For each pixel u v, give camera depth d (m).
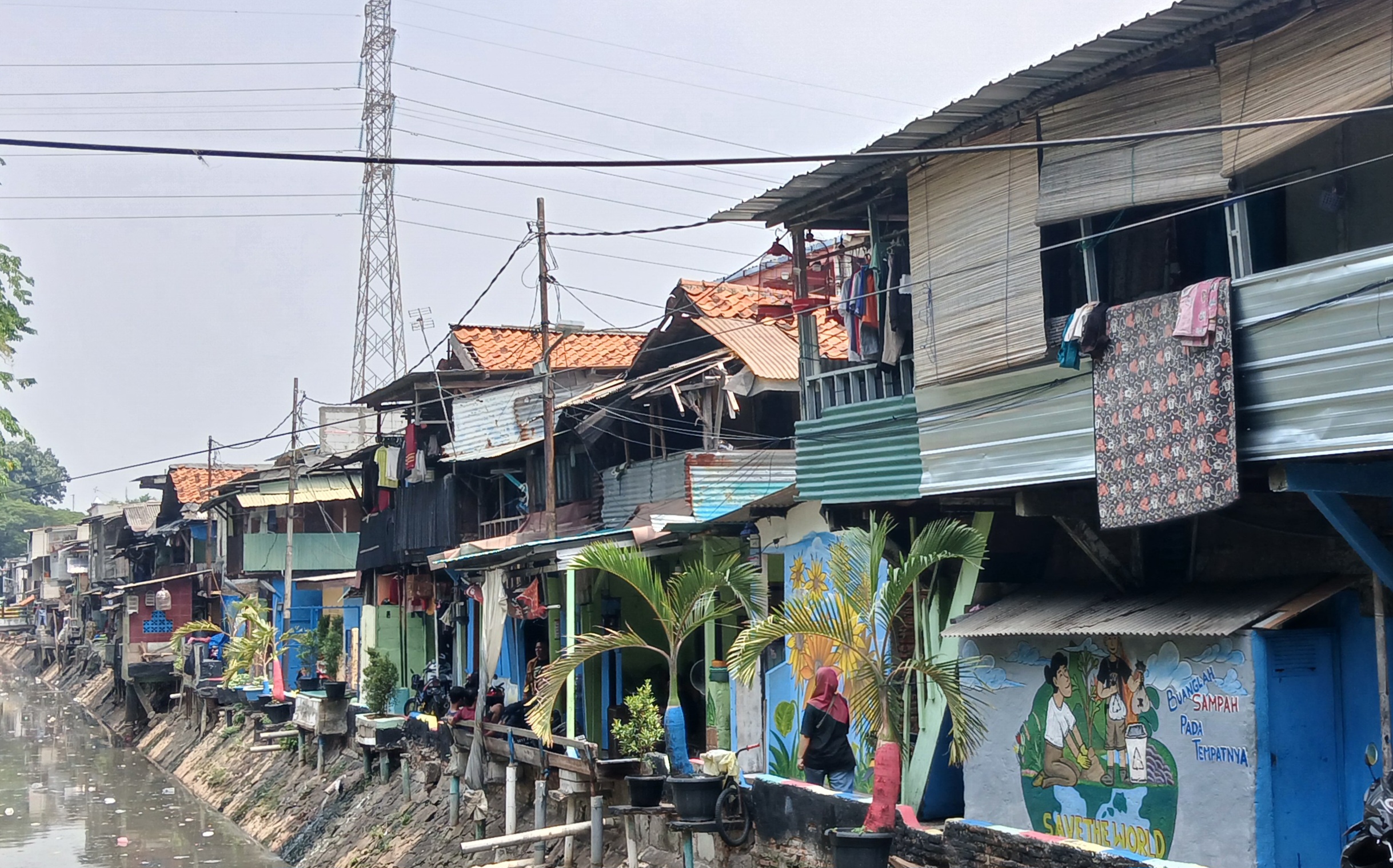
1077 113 9.96
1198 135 9.05
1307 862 9.12
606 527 20.94
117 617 53.25
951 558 12.32
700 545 16.58
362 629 31.44
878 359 12.73
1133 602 10.68
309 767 29.75
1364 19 7.88
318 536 36.94
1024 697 11.27
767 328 18.42
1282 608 9.29
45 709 60.25
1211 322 8.84
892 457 12.30
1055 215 10.02
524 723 19.14
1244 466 9.01
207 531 45.31
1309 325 8.32
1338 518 8.70
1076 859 9.41
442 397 24.52
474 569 20.84
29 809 31.83
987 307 10.84
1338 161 9.16
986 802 11.62
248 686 35.16
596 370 24.17
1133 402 9.48
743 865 14.02
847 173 12.21
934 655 12.67
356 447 42.69
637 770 15.80
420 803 22.44
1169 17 8.59
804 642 14.33
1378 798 7.96
